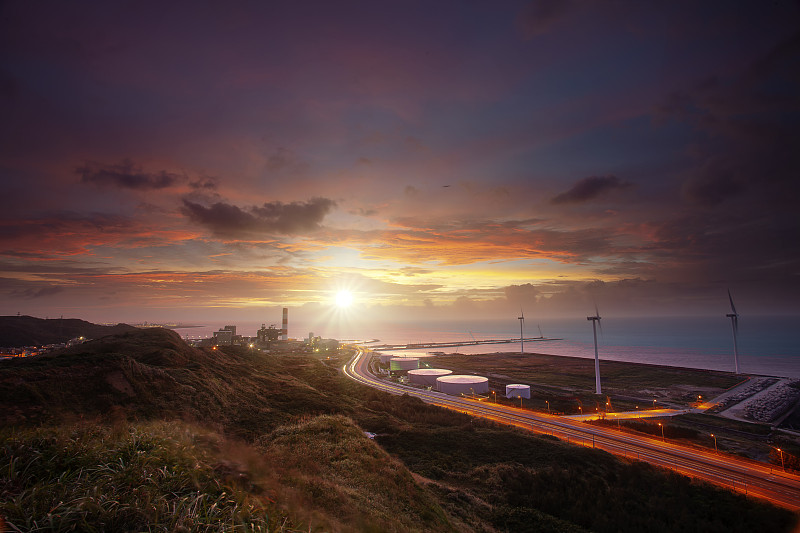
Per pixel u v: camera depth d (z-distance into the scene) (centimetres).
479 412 9162
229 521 801
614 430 7631
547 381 15988
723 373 18275
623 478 4469
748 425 9200
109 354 5362
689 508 3766
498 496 3797
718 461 5700
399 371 17838
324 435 3294
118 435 1171
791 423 9881
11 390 3888
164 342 8588
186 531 725
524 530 3086
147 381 5184
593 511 3584
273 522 886
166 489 887
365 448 3148
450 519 2594
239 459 1362
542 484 4147
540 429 7588
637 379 16600
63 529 679
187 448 1209
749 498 4050
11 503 718
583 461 4994
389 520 1620
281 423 4972
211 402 5350
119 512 743
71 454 964
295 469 1898
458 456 5103
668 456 5891
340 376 13588
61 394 4178
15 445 954
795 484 4869
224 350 12000
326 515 1266
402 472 2877
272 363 12494
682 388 14550
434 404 10119
